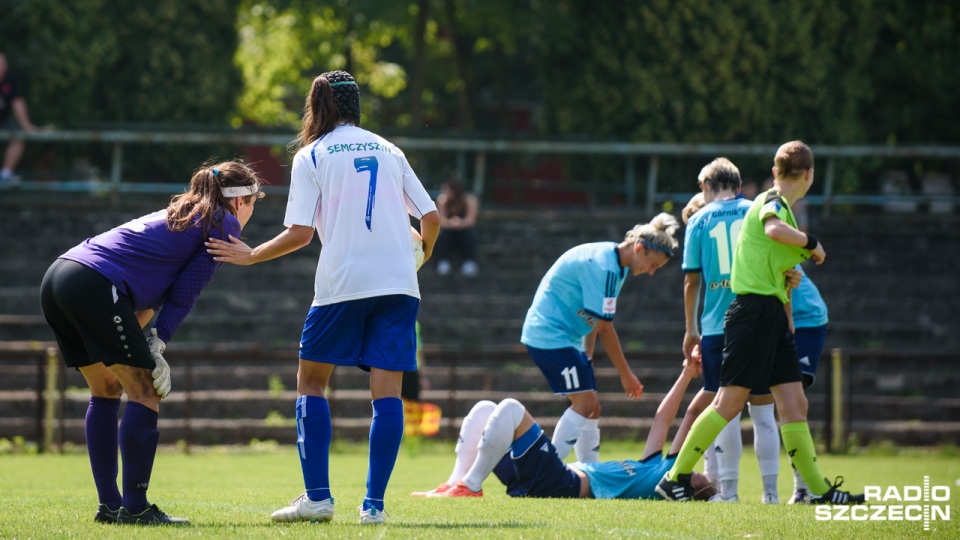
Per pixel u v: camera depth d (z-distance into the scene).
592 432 26.77
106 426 17.41
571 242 63.09
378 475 16.86
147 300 17.17
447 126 117.69
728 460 24.36
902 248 63.72
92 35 72.19
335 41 100.62
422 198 17.80
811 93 75.69
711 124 76.69
